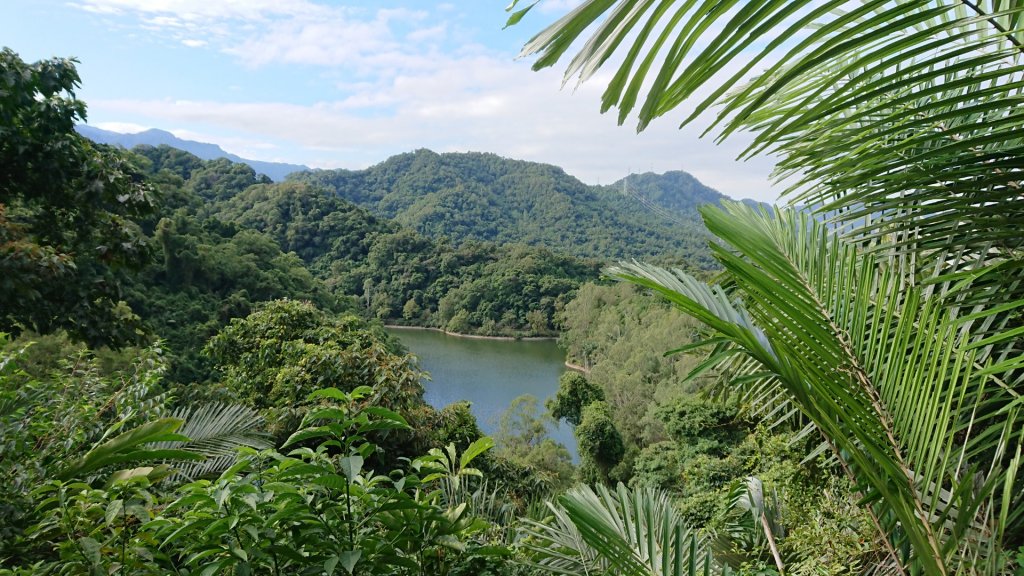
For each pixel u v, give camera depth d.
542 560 2.03
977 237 1.17
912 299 1.13
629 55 0.55
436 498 1.93
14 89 4.93
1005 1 0.94
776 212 1.59
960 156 1.13
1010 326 1.28
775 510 2.75
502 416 23.03
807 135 1.28
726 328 1.01
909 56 0.77
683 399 12.48
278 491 1.59
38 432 2.25
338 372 6.27
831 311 1.32
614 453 20.89
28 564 1.67
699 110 0.65
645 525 1.76
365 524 1.83
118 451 1.60
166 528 1.55
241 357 8.73
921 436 1.06
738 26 0.58
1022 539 1.32
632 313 43.28
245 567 1.47
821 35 0.70
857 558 2.15
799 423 1.87
